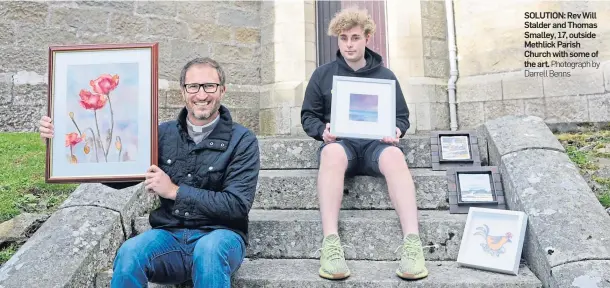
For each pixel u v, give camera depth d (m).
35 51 4.38
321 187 2.26
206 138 2.00
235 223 1.97
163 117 4.78
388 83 2.58
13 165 3.17
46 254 2.03
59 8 4.48
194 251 1.76
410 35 4.98
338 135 2.48
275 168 3.22
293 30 5.17
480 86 4.76
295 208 2.76
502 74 4.65
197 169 1.97
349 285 2.01
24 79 4.32
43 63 4.39
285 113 5.06
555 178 2.32
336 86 2.55
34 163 3.21
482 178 2.61
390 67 5.04
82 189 2.54
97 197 2.45
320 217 2.46
